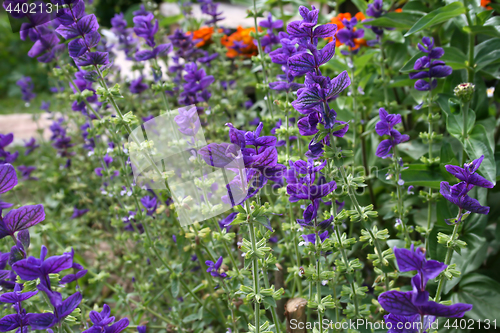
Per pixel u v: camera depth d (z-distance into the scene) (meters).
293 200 1.40
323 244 1.48
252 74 3.80
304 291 2.23
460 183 1.25
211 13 3.50
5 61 10.41
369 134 2.89
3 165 1.22
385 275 1.76
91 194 3.90
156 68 2.24
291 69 1.36
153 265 2.36
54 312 1.24
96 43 1.68
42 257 1.16
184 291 2.59
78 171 3.33
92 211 3.43
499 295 2.05
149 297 2.46
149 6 3.90
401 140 1.71
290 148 2.38
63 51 2.30
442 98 2.19
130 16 8.56
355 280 2.22
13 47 10.54
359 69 2.80
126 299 2.39
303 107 1.34
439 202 2.09
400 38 2.68
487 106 2.32
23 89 4.05
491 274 2.38
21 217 1.28
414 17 2.52
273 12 3.58
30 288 1.34
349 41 2.47
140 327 1.73
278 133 2.03
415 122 3.05
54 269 1.18
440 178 2.14
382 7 2.61
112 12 10.70
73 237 3.08
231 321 1.96
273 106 2.78
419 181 2.01
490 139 2.22
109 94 1.74
